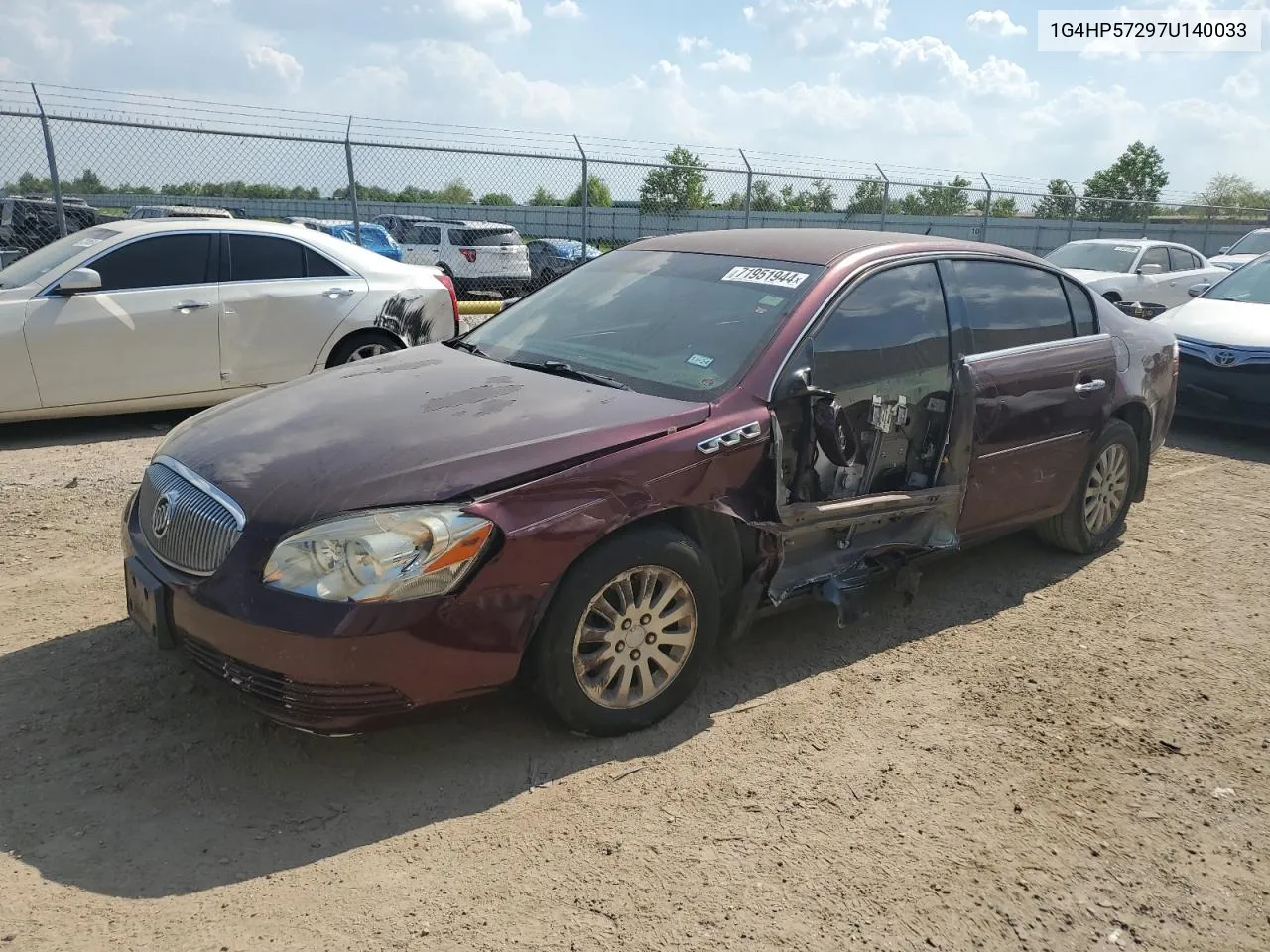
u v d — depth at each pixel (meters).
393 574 2.70
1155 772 3.23
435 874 2.58
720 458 3.28
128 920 2.36
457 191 12.34
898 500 3.85
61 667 3.57
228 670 2.79
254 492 2.88
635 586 3.18
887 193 15.92
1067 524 4.99
